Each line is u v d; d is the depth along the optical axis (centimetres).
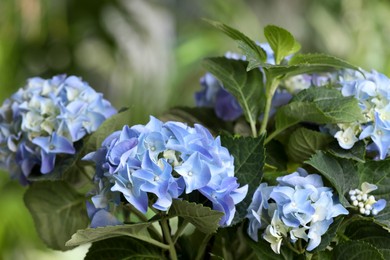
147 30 444
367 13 413
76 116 144
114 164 129
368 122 139
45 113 146
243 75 148
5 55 352
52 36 425
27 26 381
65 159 146
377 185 139
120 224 135
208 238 140
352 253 134
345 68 143
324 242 133
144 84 418
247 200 135
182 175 128
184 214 131
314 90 142
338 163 137
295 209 132
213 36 394
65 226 153
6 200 316
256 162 136
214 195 130
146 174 128
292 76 150
